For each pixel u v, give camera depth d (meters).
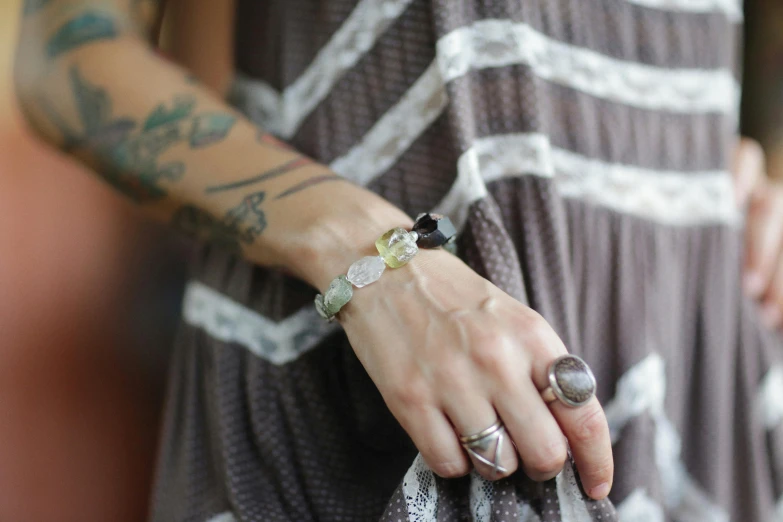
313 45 0.53
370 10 0.51
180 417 0.56
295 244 0.47
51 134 0.52
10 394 0.91
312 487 0.50
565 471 0.44
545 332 0.42
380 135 0.51
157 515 0.55
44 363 0.94
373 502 0.49
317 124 0.52
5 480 0.87
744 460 0.60
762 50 0.76
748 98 0.78
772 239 0.65
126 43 0.53
